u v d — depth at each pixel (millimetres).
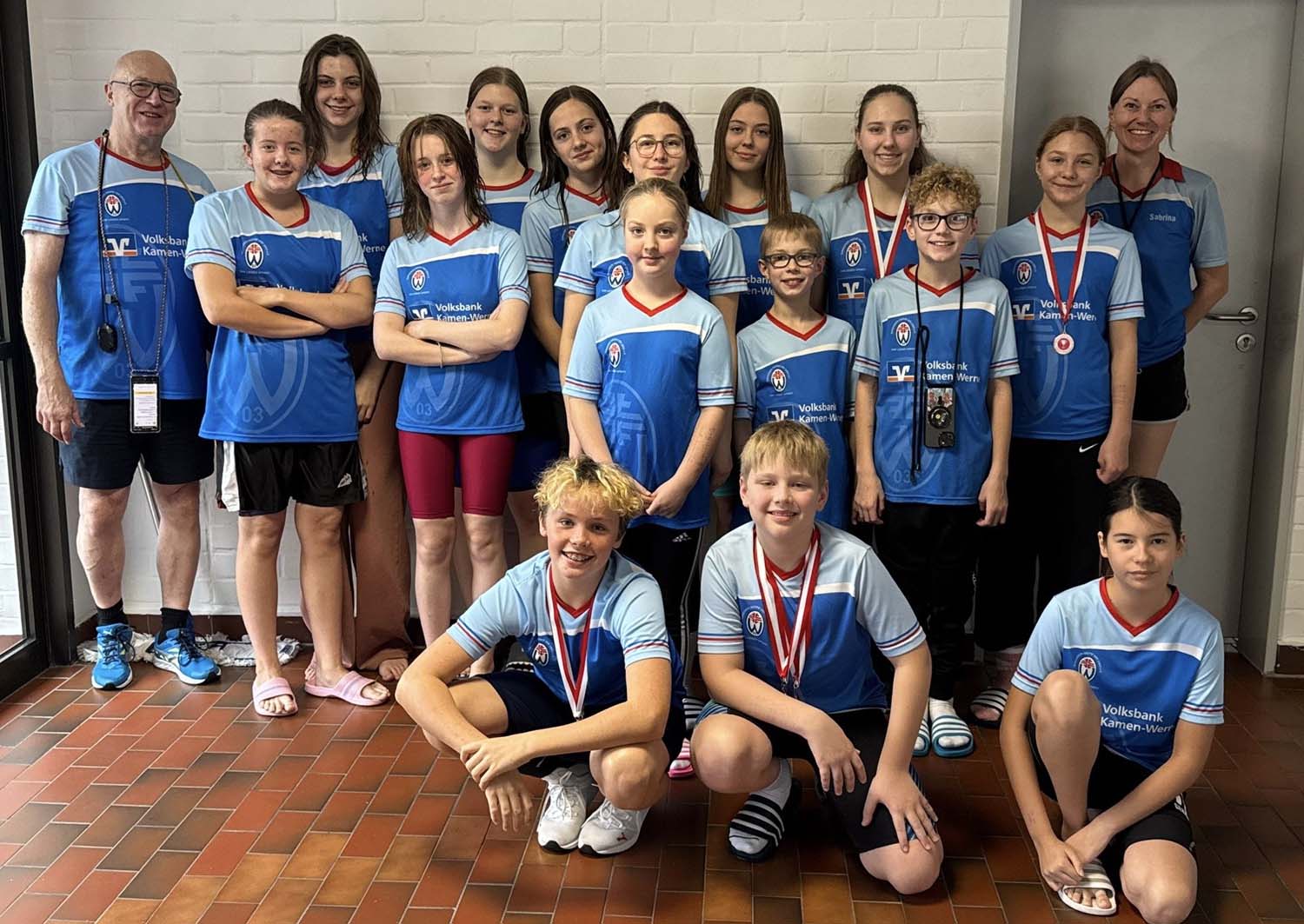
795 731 2406
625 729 2338
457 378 3246
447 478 3330
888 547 3193
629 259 3111
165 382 3357
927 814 2408
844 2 3520
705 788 2900
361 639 3656
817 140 3596
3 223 3463
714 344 2930
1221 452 3834
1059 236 3191
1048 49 3668
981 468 3109
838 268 3367
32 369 3541
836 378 3186
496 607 2504
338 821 2719
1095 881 2377
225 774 2941
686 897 2424
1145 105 3254
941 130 3557
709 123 3613
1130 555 2342
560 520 2373
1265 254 3703
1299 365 3531
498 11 3588
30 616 3594
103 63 3627
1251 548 3793
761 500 2406
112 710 3334
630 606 2459
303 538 3352
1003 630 3402
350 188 3447
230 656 3740
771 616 2508
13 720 3264
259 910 2367
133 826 2686
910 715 2443
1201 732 2385
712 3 3549
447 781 2914
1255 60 3607
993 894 2438
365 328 3482
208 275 3076
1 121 3439
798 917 2354
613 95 3619
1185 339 3506
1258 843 2656
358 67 3389
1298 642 3674
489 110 3361
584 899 2416
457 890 2443
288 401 3174
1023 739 2500
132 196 3295
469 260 3221
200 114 3668
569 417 3059
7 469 3518
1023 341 3221
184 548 3551
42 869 2504
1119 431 3195
